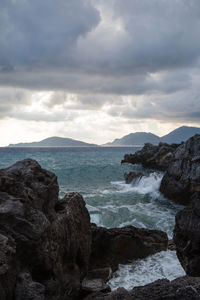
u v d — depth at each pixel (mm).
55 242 7074
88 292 7809
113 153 127188
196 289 4969
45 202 7855
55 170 43250
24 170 8258
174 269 10055
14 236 5883
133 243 11062
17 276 5648
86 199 22703
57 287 6559
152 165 56812
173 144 61906
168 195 25375
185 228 8516
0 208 6078
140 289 5355
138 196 25453
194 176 23188
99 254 10570
